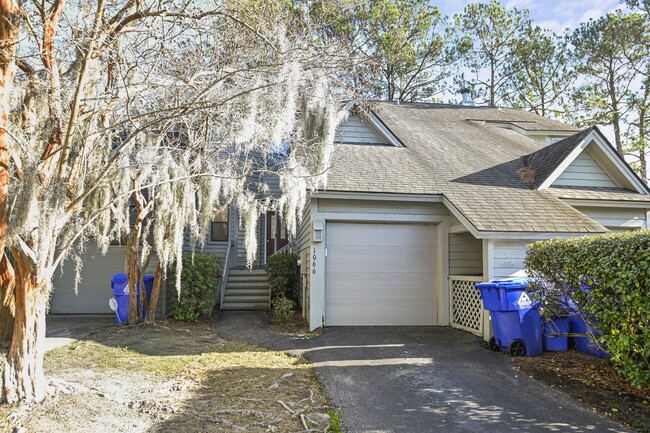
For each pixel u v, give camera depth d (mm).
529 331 6520
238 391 5035
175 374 5758
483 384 5273
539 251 6199
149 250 9359
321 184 8320
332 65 5691
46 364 6020
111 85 5254
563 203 8547
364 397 4844
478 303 8094
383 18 14984
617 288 4723
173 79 5285
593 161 9852
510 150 12094
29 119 4582
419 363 6188
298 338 8047
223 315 11211
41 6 4410
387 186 8742
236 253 14984
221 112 5500
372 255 9148
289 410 4430
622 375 5359
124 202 7809
